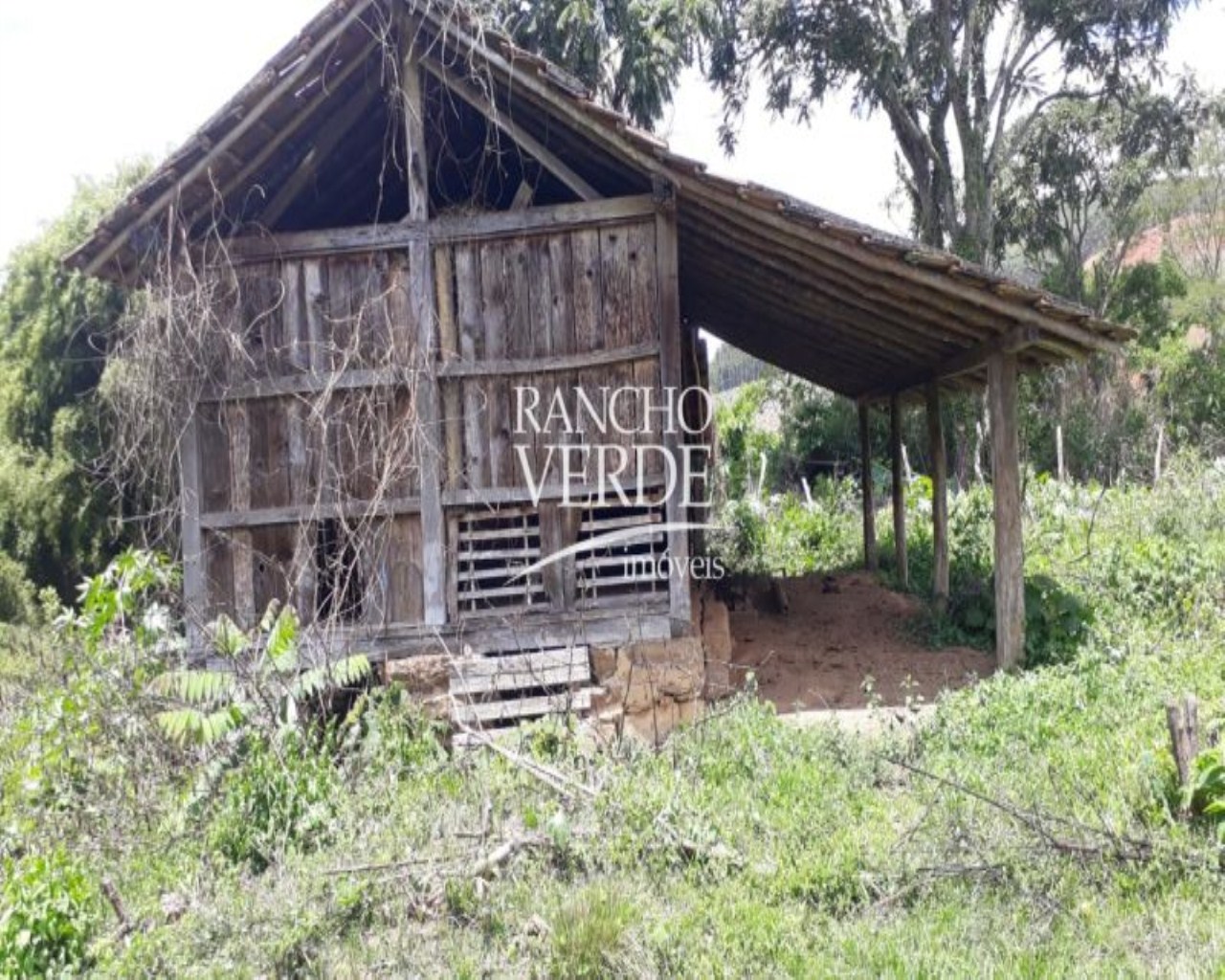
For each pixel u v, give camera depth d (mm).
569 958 4426
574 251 7848
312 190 8820
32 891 4711
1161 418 22594
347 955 4695
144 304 8180
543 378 7863
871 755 6430
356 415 7875
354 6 7195
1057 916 4586
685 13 17781
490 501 7828
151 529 9484
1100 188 28172
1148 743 6055
